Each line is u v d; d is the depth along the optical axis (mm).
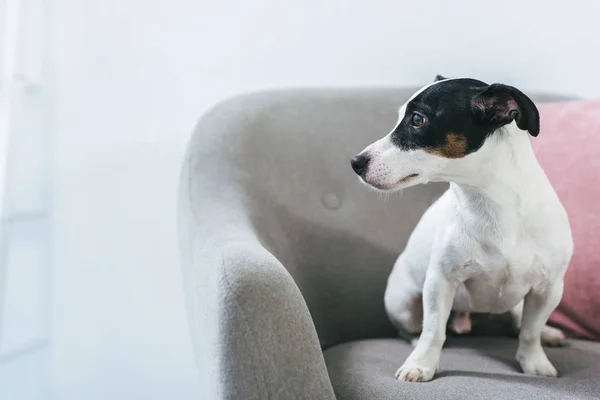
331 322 1651
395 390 1202
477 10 1982
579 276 1533
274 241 1553
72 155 1983
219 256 1155
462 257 1315
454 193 1333
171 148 2002
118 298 2043
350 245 1687
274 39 2020
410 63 2031
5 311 1935
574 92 1957
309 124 1721
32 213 1949
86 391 2059
